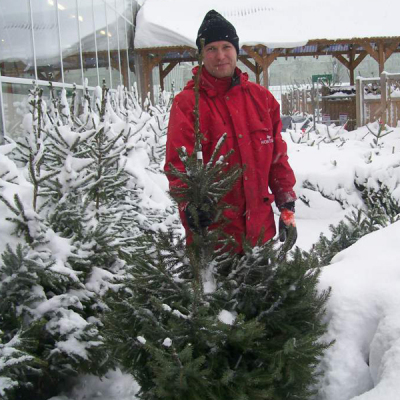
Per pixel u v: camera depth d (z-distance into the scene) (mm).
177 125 2617
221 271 2551
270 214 2852
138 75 18734
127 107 8648
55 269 2979
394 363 2170
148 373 2324
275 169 2955
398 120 16312
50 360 2934
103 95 4691
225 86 2721
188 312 2234
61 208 3381
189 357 1996
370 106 17453
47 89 8938
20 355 2508
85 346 2910
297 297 2396
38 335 2918
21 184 3508
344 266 2902
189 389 2002
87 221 3447
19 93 7738
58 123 4938
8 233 3135
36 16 8648
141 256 2494
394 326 2338
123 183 4094
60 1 10078
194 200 2303
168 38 17969
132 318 2346
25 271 2902
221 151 2668
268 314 2373
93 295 3150
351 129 19703
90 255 3244
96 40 13109
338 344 2480
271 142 2789
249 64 24266
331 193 8227
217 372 2186
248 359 2293
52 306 2947
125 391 3189
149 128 8266
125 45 17109
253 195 2711
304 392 2326
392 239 3074
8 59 7402
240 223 2719
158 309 2162
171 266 2486
